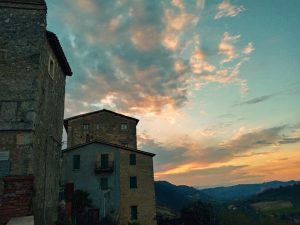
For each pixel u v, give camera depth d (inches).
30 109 335.0
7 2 365.4
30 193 311.9
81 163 1189.1
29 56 351.6
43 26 365.7
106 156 1203.2
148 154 1247.5
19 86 341.1
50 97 414.9
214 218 1624.0
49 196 416.8
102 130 1477.6
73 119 1481.3
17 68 346.0
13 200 305.7
